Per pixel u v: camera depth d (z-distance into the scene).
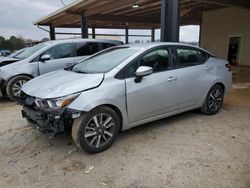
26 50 7.20
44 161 2.94
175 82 3.80
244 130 3.82
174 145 3.29
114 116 3.20
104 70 3.41
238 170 2.66
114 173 2.65
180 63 4.00
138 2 9.75
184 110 4.14
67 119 2.88
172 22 6.40
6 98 6.53
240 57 14.10
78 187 2.43
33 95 3.09
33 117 3.12
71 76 3.43
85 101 2.90
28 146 3.35
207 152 3.08
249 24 13.27
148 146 3.28
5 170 2.75
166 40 6.53
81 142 2.96
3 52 16.53
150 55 3.64
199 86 4.20
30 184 2.49
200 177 2.54
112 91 3.12
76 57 6.83
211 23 15.52
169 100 3.79
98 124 3.07
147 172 2.66
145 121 3.60
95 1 9.14
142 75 3.28
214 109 4.59
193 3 11.05
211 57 4.61
